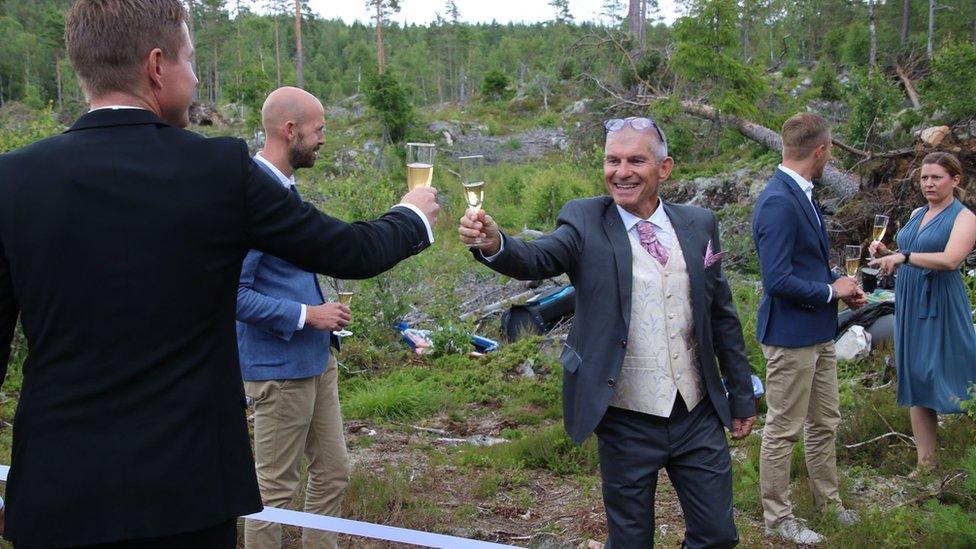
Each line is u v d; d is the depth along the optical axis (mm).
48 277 1696
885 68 17469
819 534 4152
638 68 20312
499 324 10258
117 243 1704
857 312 7527
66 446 1682
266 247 1863
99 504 1672
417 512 4633
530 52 66688
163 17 1883
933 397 4711
